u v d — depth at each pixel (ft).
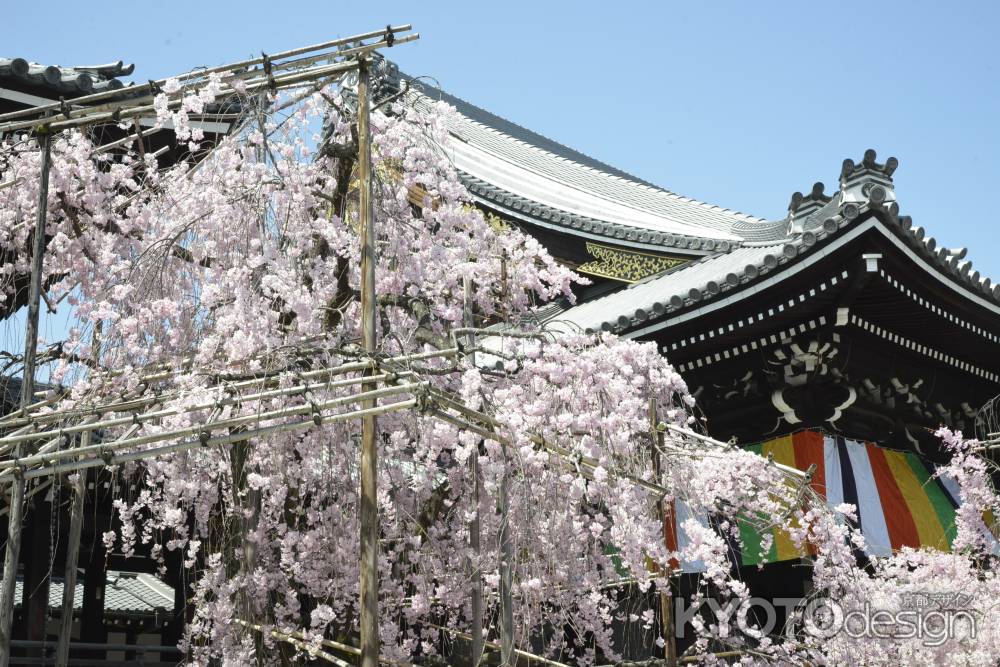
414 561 30.12
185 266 27.68
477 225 33.30
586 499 30.07
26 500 26.96
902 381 48.60
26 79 31.73
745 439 48.42
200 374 24.36
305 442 28.68
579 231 57.98
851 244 39.81
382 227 31.14
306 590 30.25
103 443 22.72
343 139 31.14
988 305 45.91
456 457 27.55
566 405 27.37
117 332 26.50
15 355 27.45
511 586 28.43
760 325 43.24
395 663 29.40
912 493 48.19
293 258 29.43
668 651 31.65
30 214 29.76
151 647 34.37
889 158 40.45
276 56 25.39
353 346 24.97
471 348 26.08
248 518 27.91
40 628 34.78
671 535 37.63
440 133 32.65
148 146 34.55
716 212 78.23
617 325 44.55
